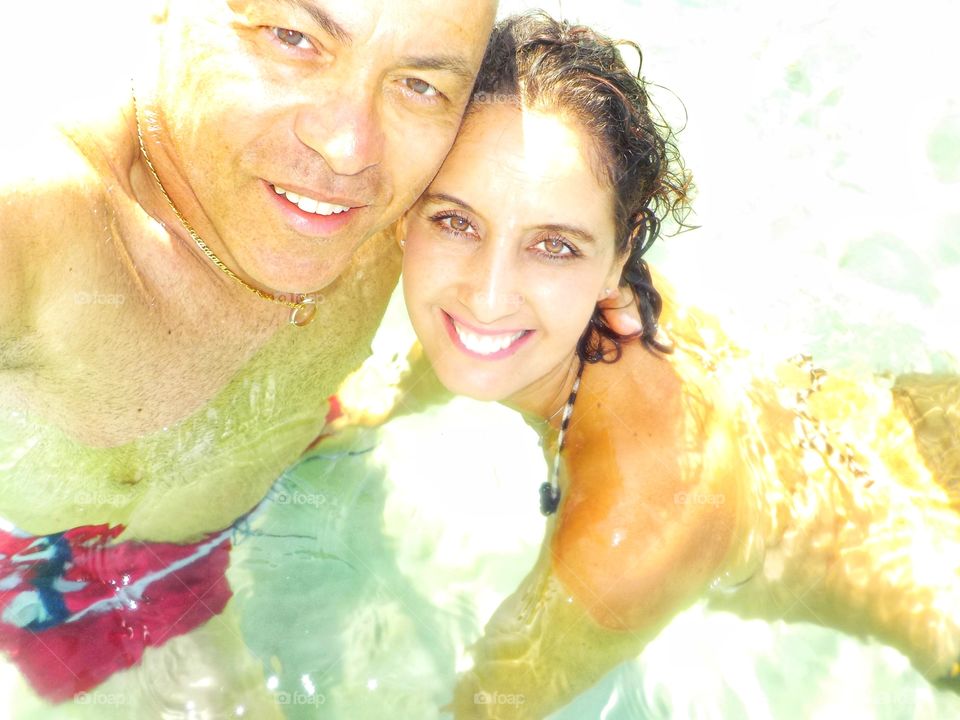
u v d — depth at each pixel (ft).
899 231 2.94
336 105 1.52
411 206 1.86
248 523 2.15
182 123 1.63
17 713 1.82
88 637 1.91
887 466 2.39
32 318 1.57
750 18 3.57
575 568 1.99
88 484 1.93
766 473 2.21
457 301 1.88
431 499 2.28
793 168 3.10
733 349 2.45
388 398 2.41
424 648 2.03
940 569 2.24
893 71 3.39
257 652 1.96
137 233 1.74
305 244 1.70
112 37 2.56
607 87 1.87
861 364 2.56
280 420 2.16
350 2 1.42
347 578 2.12
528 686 1.98
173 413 1.92
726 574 2.16
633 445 2.05
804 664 2.16
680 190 2.47
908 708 2.09
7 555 1.95
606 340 2.19
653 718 2.02
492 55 1.87
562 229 1.81
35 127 1.62
